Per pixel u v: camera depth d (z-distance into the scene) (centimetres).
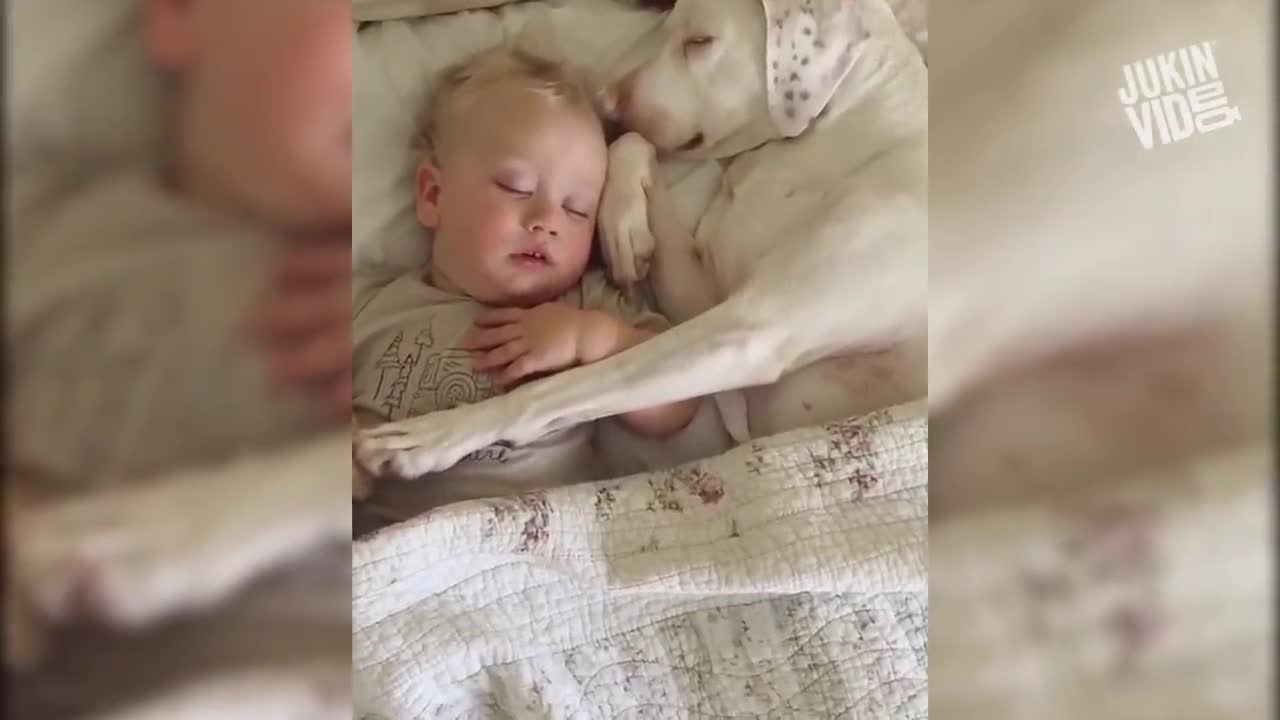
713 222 71
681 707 65
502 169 67
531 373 66
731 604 67
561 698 64
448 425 64
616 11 73
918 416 68
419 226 68
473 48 70
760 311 68
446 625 63
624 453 69
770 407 69
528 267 67
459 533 62
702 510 66
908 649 67
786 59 72
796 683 66
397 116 68
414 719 61
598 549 65
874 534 66
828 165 72
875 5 73
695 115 72
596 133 70
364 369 65
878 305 70
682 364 66
